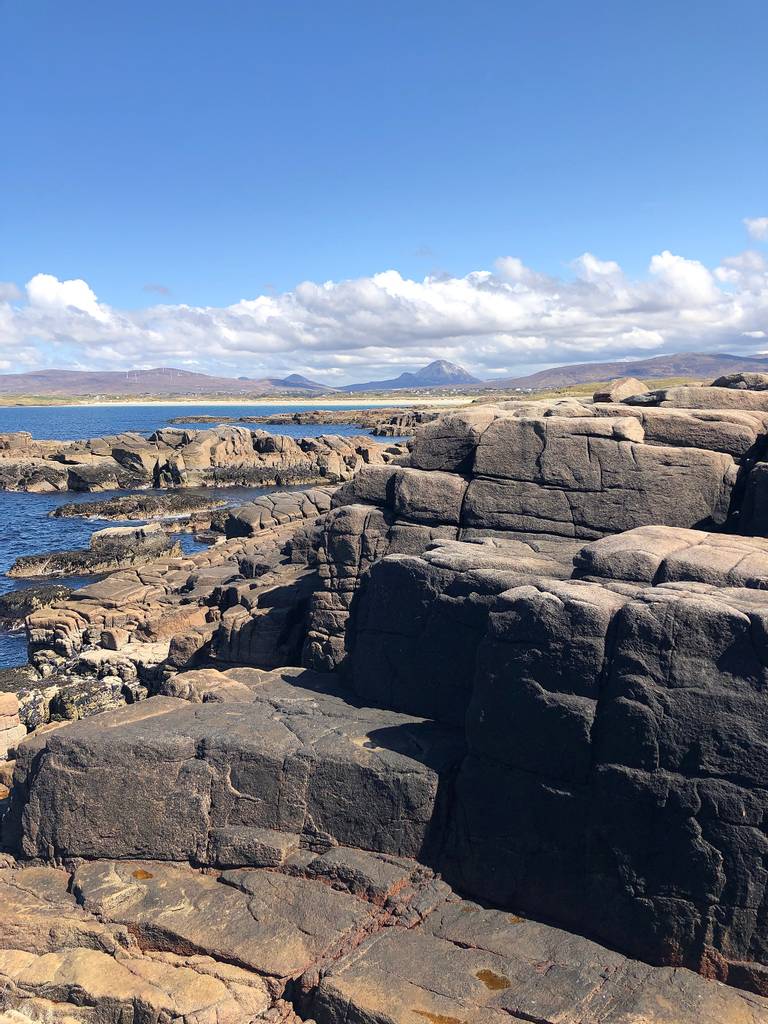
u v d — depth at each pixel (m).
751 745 9.95
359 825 12.55
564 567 13.91
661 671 10.58
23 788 13.96
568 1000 9.92
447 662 14.20
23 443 101.81
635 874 10.66
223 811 12.99
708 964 10.15
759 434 16.56
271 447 102.50
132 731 13.64
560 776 11.39
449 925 11.38
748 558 12.48
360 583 16.48
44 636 30.22
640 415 17.30
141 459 90.88
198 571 34.47
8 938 11.94
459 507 17.59
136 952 11.57
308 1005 10.65
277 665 20.53
